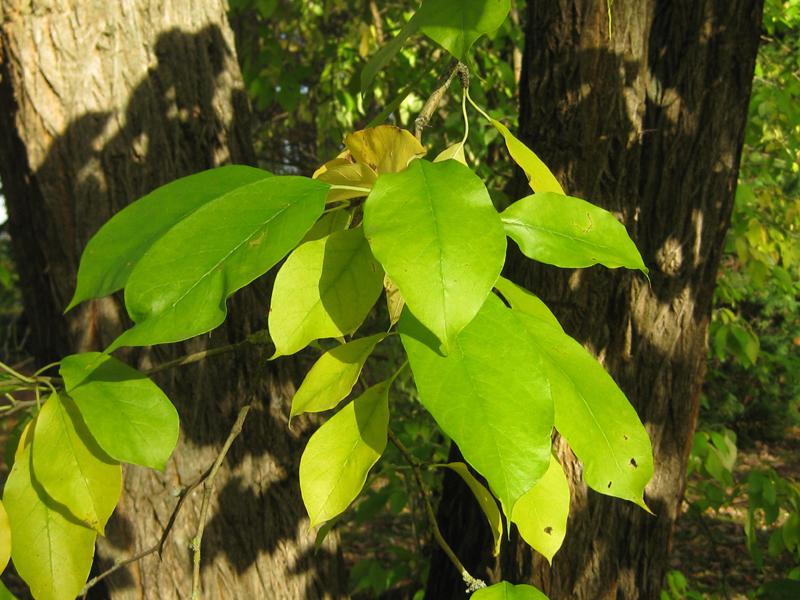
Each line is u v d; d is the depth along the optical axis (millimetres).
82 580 553
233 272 440
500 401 430
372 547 2770
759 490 1402
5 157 1010
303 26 2639
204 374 997
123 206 969
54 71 945
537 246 497
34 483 564
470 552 1086
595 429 468
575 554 1024
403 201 431
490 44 2326
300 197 465
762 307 3844
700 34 997
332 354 517
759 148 2338
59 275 981
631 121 987
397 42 576
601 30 958
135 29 972
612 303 1018
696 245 1029
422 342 447
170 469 989
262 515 1043
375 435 512
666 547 1091
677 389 1054
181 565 996
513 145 527
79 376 545
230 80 1066
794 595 981
